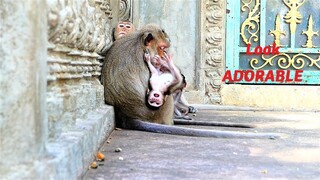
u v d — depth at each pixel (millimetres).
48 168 2809
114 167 4195
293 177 3891
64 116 3914
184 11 10992
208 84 10977
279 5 10984
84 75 5352
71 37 4195
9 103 2742
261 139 5965
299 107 10836
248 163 4438
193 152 4992
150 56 6797
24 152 2762
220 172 4047
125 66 6730
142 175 3895
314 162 4504
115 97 6684
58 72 3840
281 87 10859
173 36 11016
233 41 10992
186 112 8844
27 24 2740
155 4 10969
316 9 10984
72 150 3320
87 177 3799
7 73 2736
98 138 4891
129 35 7113
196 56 11016
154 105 6676
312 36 10992
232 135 6078
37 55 2781
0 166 2734
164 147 5289
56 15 3461
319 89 10836
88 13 5273
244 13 10961
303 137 6168
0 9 2719
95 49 6074
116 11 8711
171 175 3910
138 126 6621
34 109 2779
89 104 5445
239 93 10875
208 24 10969
